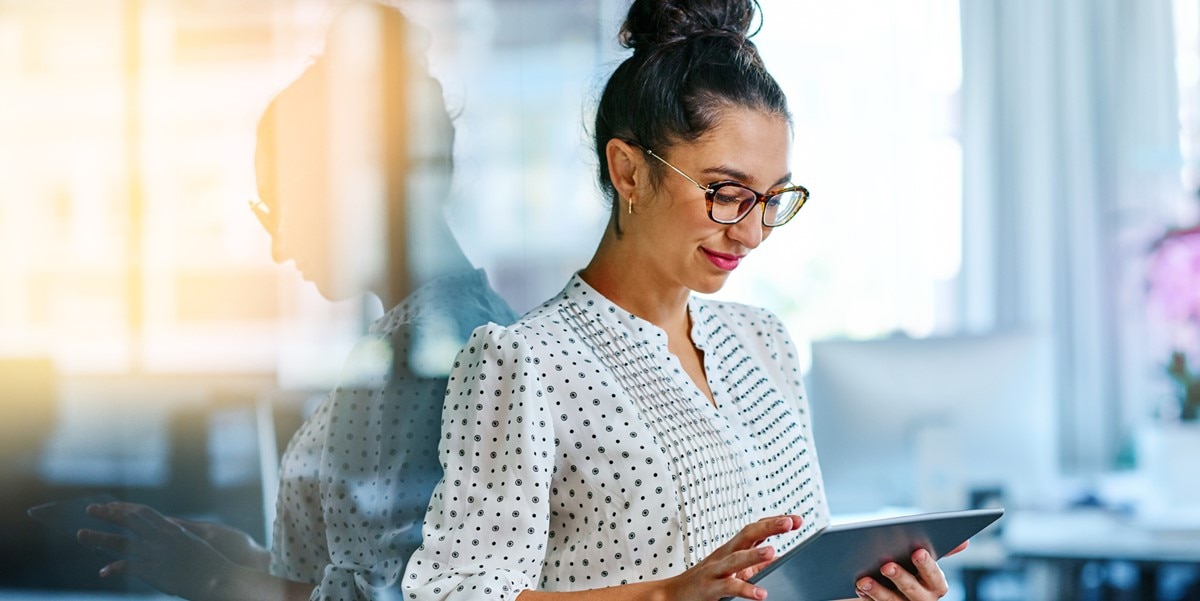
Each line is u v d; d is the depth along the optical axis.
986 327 4.92
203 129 1.43
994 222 4.92
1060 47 4.90
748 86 1.40
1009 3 4.91
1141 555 2.96
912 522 1.22
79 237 1.30
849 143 5.03
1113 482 3.74
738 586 1.15
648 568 1.37
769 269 5.06
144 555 1.35
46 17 1.27
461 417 1.38
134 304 1.35
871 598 1.37
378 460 1.61
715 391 1.51
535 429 1.35
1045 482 3.05
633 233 1.44
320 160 1.57
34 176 1.26
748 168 1.38
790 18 5.04
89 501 1.30
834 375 3.02
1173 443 3.23
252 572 1.46
